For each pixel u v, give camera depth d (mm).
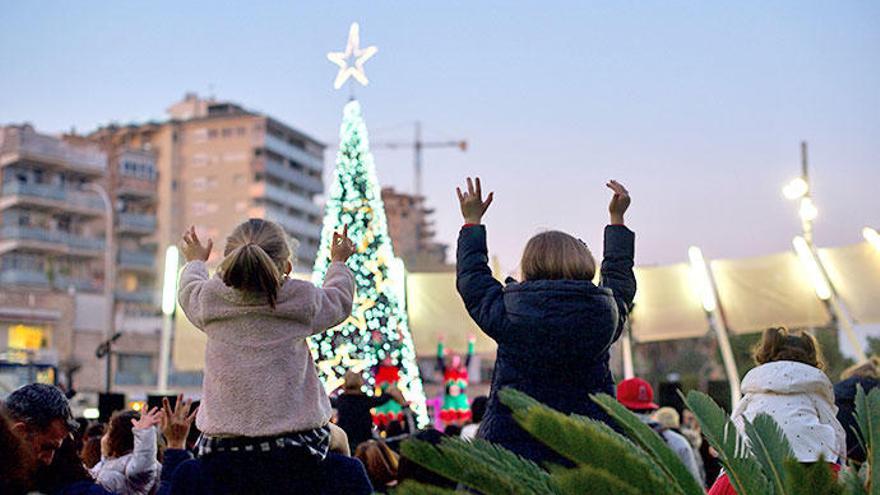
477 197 5664
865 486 4758
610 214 5996
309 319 4840
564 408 5309
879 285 21203
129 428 7418
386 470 8328
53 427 5359
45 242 80688
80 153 83750
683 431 13453
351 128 21000
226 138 104812
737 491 4762
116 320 85438
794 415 6266
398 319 20703
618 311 5656
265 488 4633
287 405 4715
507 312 5355
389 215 128375
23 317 70688
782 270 22328
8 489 4129
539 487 4406
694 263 21953
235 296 4746
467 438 4621
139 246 94938
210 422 4695
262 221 4984
